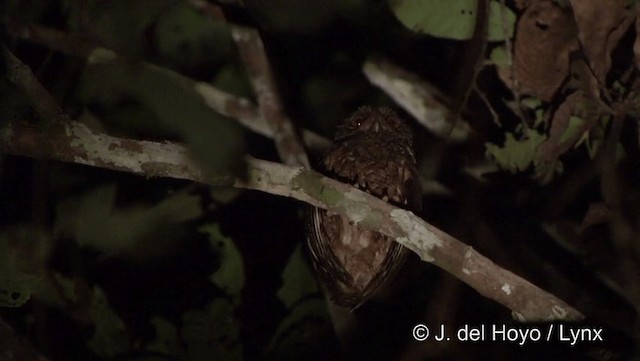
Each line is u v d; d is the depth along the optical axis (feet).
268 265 28.09
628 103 21.65
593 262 24.64
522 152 21.81
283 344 24.68
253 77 25.11
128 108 22.18
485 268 19.07
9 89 18.52
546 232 25.45
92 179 24.14
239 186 18.80
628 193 22.88
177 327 25.81
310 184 18.95
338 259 23.41
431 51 26.61
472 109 25.34
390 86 26.61
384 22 26.40
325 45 26.78
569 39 21.48
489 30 22.06
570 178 24.45
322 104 27.43
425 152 26.45
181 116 18.66
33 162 24.41
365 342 27.27
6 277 22.24
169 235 24.73
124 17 21.34
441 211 26.40
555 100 21.93
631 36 22.00
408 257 27.40
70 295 23.52
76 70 22.43
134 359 23.43
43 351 24.11
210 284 26.53
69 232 23.52
